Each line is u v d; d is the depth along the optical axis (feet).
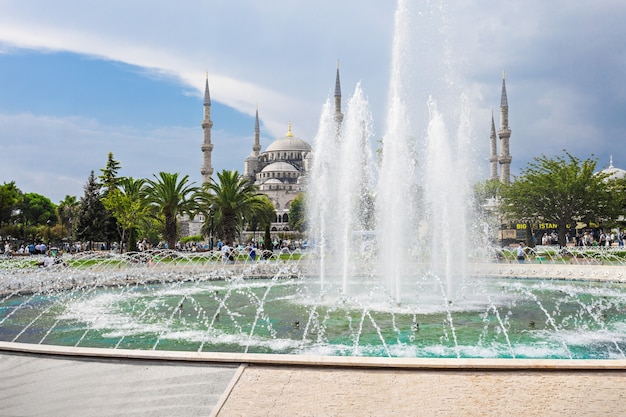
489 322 51.11
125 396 24.48
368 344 41.93
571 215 170.50
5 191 190.90
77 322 53.31
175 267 112.57
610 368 27.12
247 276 98.32
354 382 25.86
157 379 26.78
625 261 123.13
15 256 156.97
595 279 90.89
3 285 83.15
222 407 22.80
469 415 21.72
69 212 268.21
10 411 22.88
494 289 78.89
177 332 47.57
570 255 142.72
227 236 153.99
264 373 27.43
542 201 171.94
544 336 44.86
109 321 53.67
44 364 29.78
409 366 27.71
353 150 97.09
